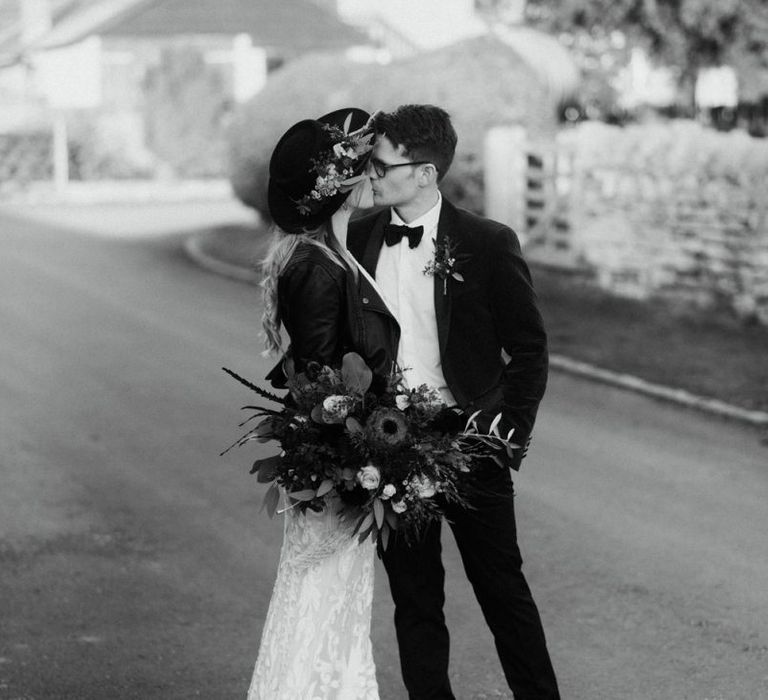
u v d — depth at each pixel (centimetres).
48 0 3531
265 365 1166
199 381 1094
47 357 1212
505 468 410
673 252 1412
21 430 926
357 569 391
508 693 482
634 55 2459
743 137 1360
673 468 811
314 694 386
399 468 367
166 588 604
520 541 663
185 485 780
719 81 2456
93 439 897
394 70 1836
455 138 409
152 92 3059
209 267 1861
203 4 3134
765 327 1255
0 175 2997
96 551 658
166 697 482
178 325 1387
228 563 639
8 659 518
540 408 995
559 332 1280
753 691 482
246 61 3153
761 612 563
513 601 414
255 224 2294
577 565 626
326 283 377
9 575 621
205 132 3052
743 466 816
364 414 373
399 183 400
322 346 378
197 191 3009
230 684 495
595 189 1567
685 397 1004
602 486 768
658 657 516
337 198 382
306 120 387
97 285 1694
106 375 1123
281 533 689
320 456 373
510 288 398
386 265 408
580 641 533
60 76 3141
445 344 403
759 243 1283
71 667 511
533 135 1791
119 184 3003
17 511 729
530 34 1980
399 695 485
